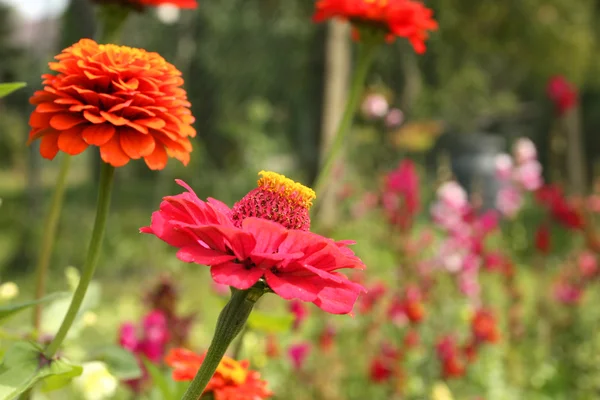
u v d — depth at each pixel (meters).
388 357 3.56
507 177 5.20
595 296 5.24
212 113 13.44
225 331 1.12
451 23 12.48
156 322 2.60
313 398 3.46
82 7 9.20
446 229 4.40
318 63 10.43
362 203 7.15
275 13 12.24
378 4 2.63
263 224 1.03
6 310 1.34
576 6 13.04
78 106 1.22
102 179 1.35
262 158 10.16
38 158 9.33
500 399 4.07
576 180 12.41
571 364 4.66
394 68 13.25
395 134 8.38
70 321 1.37
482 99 15.16
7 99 14.98
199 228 1.03
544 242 5.17
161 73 1.32
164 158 1.29
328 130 9.80
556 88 5.96
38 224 9.01
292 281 1.07
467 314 3.93
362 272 3.82
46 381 1.47
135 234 9.28
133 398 2.63
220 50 12.77
